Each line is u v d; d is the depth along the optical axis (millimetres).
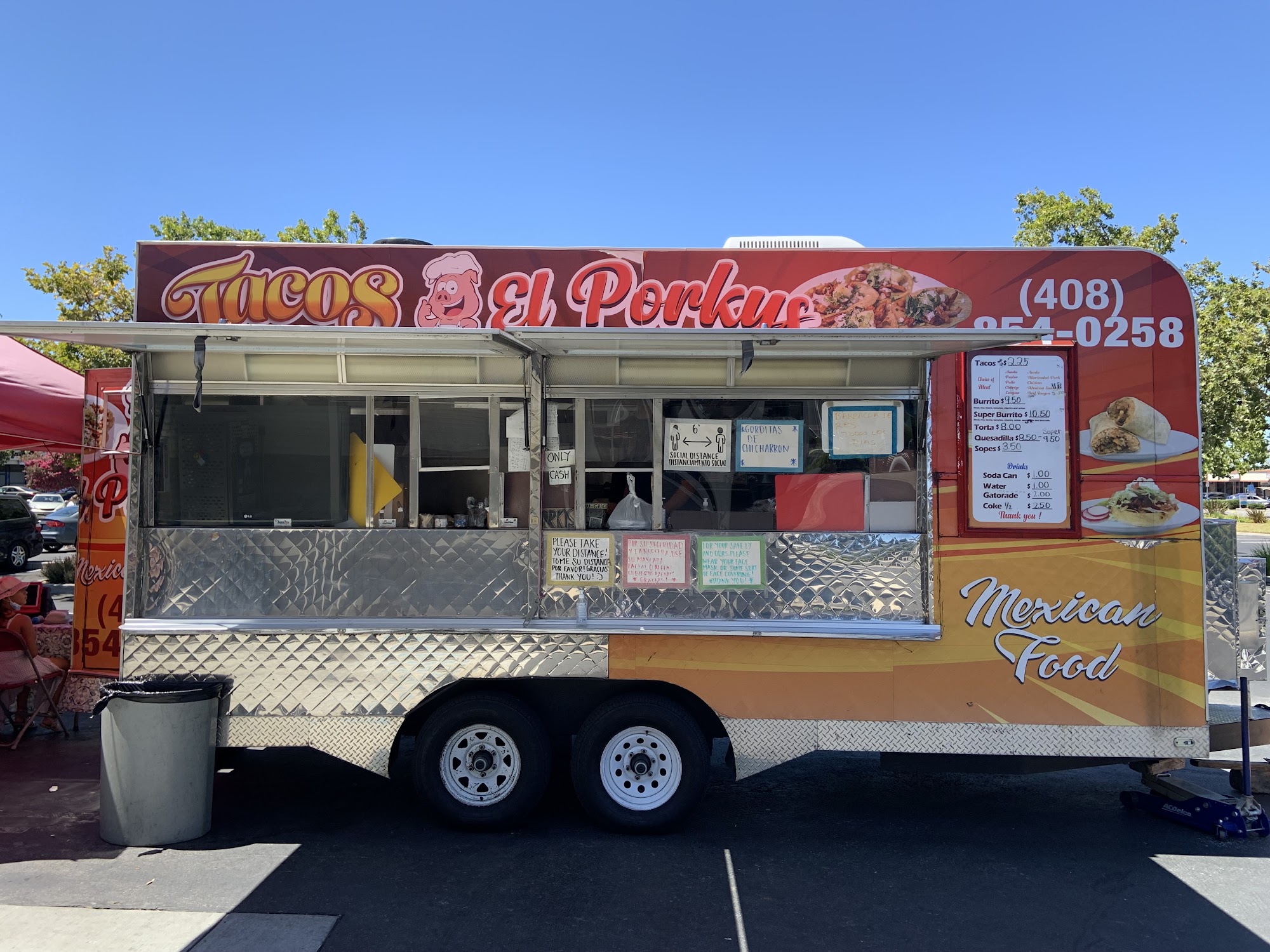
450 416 4938
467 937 3641
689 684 4699
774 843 4715
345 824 4934
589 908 3912
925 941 3664
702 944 3619
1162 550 4621
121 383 6484
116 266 14125
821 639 4664
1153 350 4676
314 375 4941
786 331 4113
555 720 4867
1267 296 16000
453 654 4727
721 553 4793
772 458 4840
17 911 3820
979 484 4680
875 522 4797
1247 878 4312
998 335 4062
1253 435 16578
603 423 4895
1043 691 4629
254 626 4750
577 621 4746
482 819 4711
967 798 5543
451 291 4945
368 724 4727
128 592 4836
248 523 4922
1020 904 4008
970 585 4656
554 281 4930
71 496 24984
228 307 4949
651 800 4734
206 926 3707
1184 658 4602
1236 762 5293
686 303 4902
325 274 4949
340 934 3658
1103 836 4875
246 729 4766
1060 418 4676
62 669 6695
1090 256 4727
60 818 4969
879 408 4801
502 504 4898
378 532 4863
